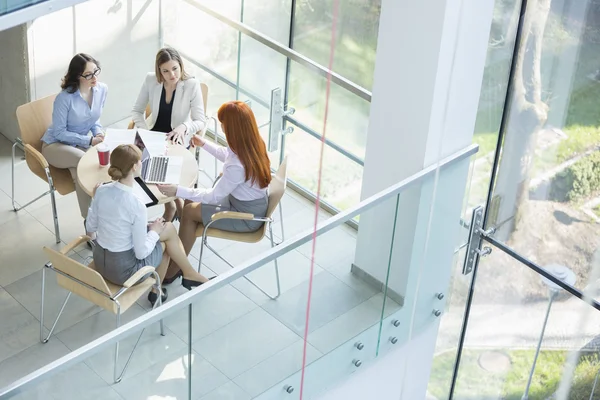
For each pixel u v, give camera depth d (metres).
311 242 5.23
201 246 5.96
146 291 5.98
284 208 7.00
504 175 5.36
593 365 4.30
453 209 5.45
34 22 6.74
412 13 4.88
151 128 6.51
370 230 5.27
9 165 7.10
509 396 5.93
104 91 6.31
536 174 5.20
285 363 5.22
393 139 5.33
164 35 7.52
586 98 4.85
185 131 6.28
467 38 4.86
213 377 4.96
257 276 5.09
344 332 5.42
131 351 4.68
